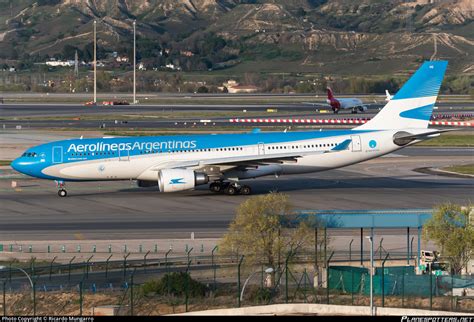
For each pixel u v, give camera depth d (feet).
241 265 580.71
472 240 579.48
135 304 526.57
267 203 598.34
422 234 609.83
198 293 545.85
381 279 547.49
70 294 549.54
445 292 545.03
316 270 581.12
